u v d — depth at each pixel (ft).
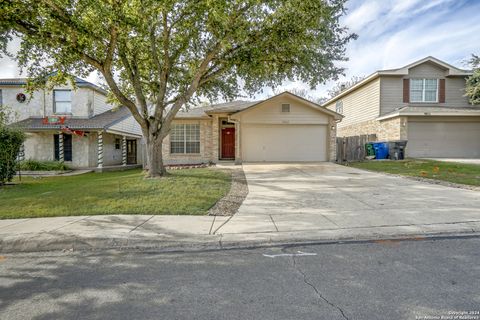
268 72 39.19
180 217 18.38
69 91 61.21
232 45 32.55
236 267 11.54
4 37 27.63
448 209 19.13
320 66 37.35
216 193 25.25
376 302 8.66
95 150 61.57
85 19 24.16
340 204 21.26
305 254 12.73
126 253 13.48
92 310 8.55
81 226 16.55
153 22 26.21
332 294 9.21
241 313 8.23
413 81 60.85
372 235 14.78
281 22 29.86
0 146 34.30
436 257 12.03
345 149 56.24
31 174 50.80
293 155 55.62
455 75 59.82
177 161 58.08
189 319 7.97
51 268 11.85
